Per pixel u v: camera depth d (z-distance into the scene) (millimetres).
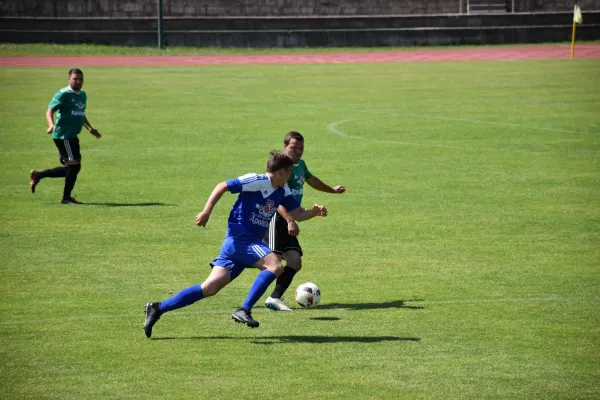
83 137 40281
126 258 20141
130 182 30141
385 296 17234
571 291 17500
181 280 18281
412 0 111812
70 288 17609
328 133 41625
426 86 62750
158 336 14688
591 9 112562
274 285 18312
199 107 51500
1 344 14156
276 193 14547
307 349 14031
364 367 13195
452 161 34156
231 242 14586
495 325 15320
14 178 30578
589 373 12961
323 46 98500
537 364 13352
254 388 12320
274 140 39375
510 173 31594
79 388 12289
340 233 22906
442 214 25156
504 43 100375
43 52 90812
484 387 12398
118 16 106812
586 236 22406
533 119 45781
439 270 19203
